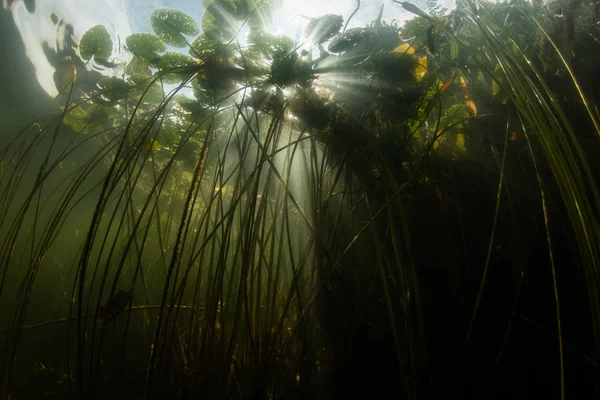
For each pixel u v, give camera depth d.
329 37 1.59
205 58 1.59
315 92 1.49
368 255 1.45
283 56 1.53
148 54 1.72
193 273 1.73
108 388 1.34
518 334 1.24
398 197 1.19
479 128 1.56
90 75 1.93
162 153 2.07
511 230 1.38
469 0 1.60
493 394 1.14
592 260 0.96
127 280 1.73
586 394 1.12
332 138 1.44
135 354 1.55
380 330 1.32
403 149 1.44
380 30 1.64
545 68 1.56
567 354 1.18
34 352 1.63
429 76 1.56
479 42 1.66
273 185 1.75
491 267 1.36
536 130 1.10
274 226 1.31
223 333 1.20
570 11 1.60
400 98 1.46
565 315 1.24
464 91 1.63
